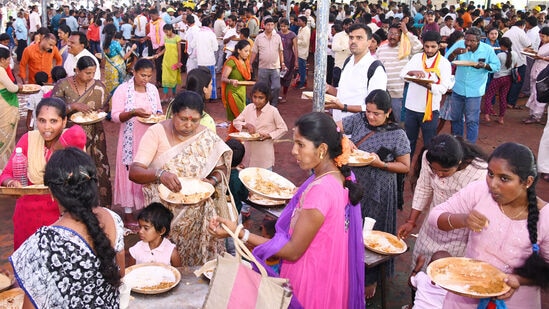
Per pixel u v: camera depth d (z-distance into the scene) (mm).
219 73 15000
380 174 4004
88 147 5219
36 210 3531
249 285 2445
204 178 3809
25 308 2156
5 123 6582
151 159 3689
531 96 10539
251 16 15266
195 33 11250
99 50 17516
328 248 2553
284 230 2691
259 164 5773
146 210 3752
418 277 3488
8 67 6801
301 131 2508
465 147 3363
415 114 6824
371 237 3877
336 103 4938
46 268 2049
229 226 2670
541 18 16750
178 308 2910
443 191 3471
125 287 2438
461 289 2512
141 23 18328
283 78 11734
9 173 3611
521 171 2408
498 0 31141
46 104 3496
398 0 27562
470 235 2889
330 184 2539
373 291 4242
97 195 2242
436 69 6629
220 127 9578
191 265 3941
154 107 5316
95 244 2127
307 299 2580
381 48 8047
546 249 2562
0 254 4859
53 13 22031
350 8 20156
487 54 7688
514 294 2693
